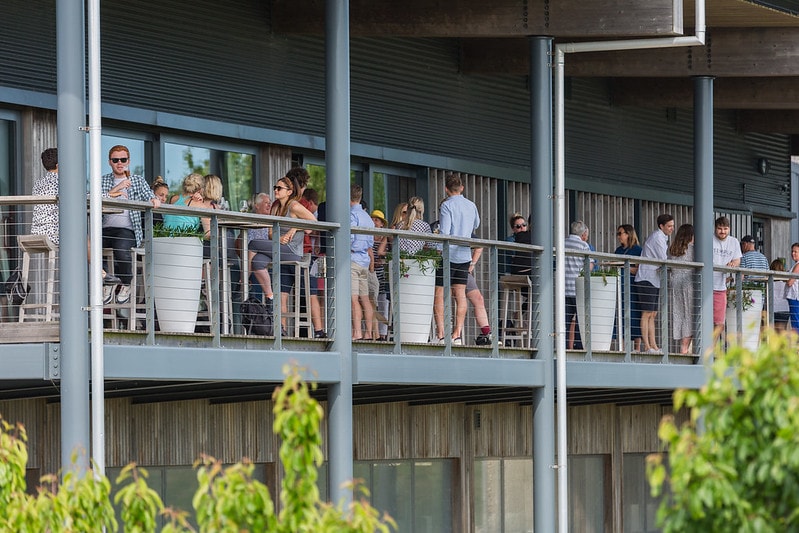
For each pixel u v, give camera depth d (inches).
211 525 683.4
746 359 639.8
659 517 645.9
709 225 1699.1
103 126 1448.1
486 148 1868.8
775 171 2374.5
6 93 1349.7
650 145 2113.7
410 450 1685.5
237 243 1310.3
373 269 1393.9
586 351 1553.9
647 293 1688.0
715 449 639.8
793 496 623.8
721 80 1915.6
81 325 1055.6
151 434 1411.2
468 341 1728.6
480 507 1788.9
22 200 1058.1
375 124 1711.4
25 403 1314.0
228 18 1563.7
